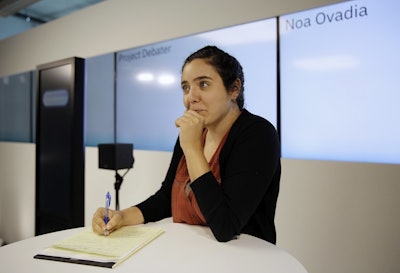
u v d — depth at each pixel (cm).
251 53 220
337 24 188
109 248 79
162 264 72
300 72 202
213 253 78
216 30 235
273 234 101
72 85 191
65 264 71
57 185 205
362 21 180
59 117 203
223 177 95
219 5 231
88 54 316
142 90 279
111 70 300
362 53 180
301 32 200
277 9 206
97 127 313
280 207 209
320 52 194
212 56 95
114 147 211
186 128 92
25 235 370
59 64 200
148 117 276
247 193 86
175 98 258
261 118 100
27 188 365
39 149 222
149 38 271
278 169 99
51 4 382
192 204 98
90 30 313
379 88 176
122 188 289
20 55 385
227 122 103
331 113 192
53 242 86
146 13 273
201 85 95
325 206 192
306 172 198
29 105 373
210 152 107
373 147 179
